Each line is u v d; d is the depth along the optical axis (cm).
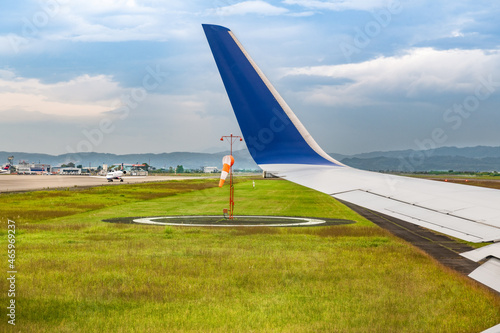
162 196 6297
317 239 2431
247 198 5969
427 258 1848
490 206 408
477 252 344
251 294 1342
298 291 1365
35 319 1095
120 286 1384
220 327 1041
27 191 6906
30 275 1512
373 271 1598
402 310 1142
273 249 2083
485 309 1139
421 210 390
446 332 982
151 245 2180
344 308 1178
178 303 1245
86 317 1122
